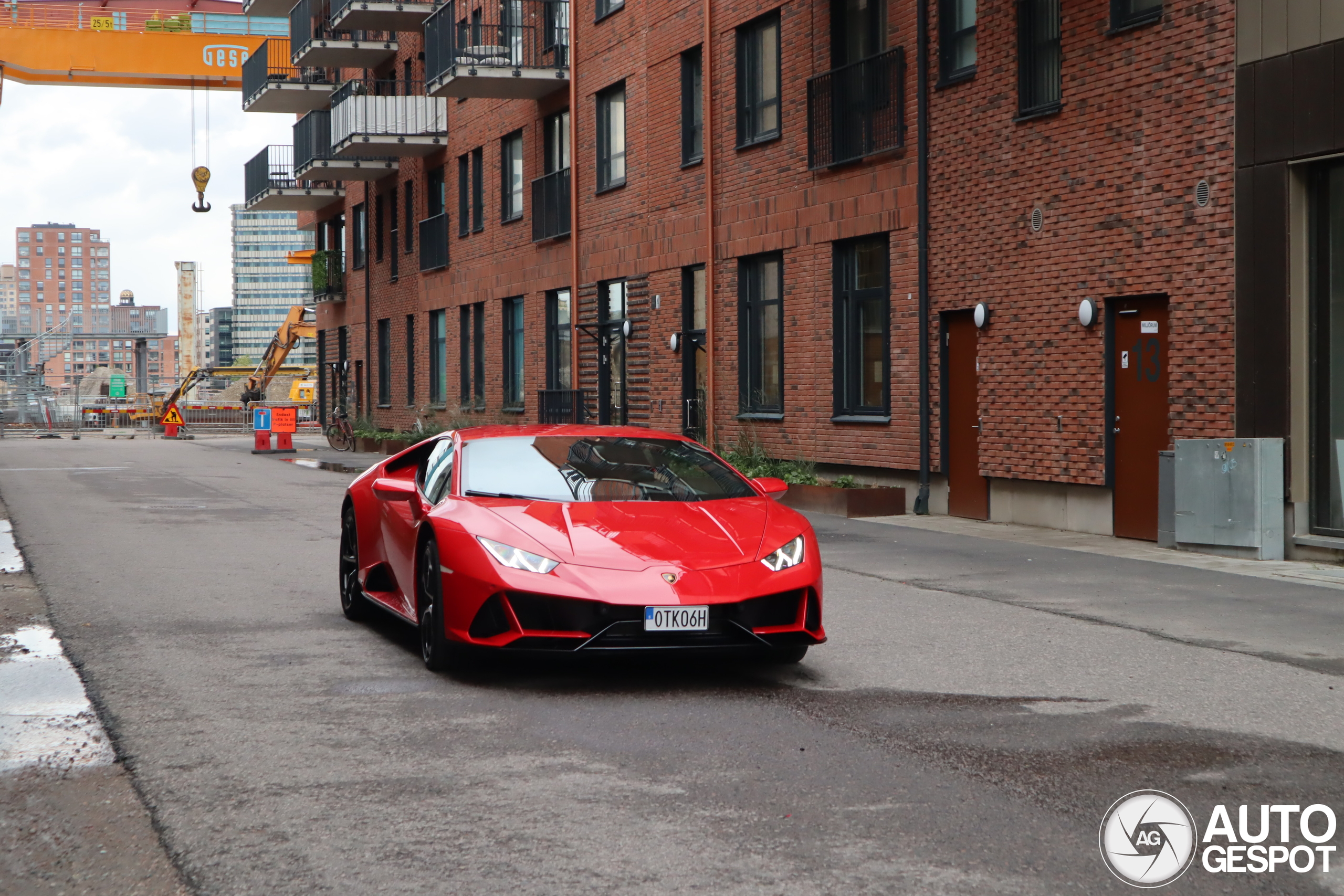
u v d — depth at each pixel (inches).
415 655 295.4
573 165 972.6
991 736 220.8
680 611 249.3
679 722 231.5
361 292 1567.4
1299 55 442.0
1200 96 478.0
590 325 954.1
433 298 1299.2
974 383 605.9
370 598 327.0
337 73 1545.3
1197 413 482.3
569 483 290.4
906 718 234.2
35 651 296.8
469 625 258.1
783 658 280.5
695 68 827.4
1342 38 427.8
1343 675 271.9
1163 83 493.7
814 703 246.1
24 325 4717.0
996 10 577.9
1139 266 506.0
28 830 173.0
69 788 191.3
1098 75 523.2
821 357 701.9
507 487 287.7
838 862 159.5
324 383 1776.6
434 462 317.7
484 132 1160.8
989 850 163.8
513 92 1031.0
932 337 626.2
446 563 263.6
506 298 1128.8
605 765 203.5
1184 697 251.0
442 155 1272.1
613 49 917.2
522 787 191.5
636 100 888.3
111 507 685.3
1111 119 517.3
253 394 2313.0
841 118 679.1
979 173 589.9
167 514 645.9
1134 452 518.0
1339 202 441.7
